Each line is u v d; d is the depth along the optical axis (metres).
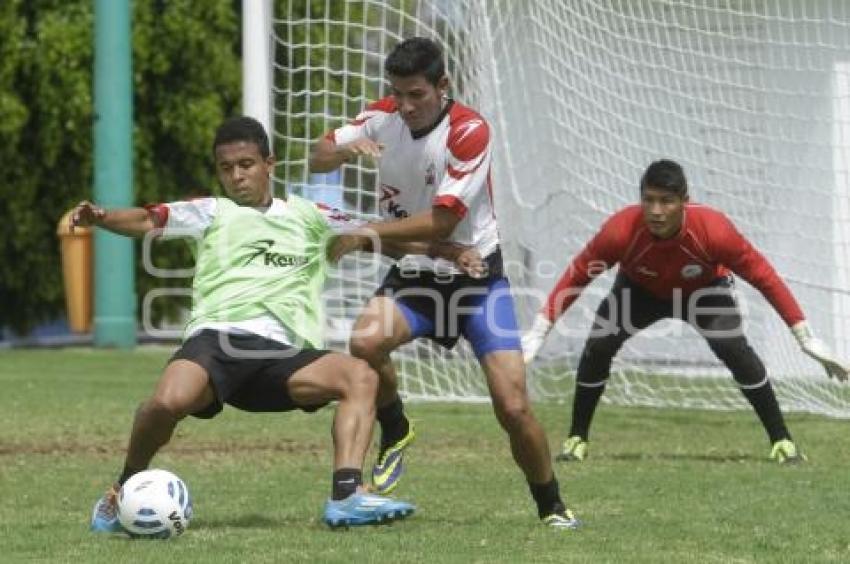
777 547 21.64
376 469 26.17
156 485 22.14
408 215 23.92
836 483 29.12
